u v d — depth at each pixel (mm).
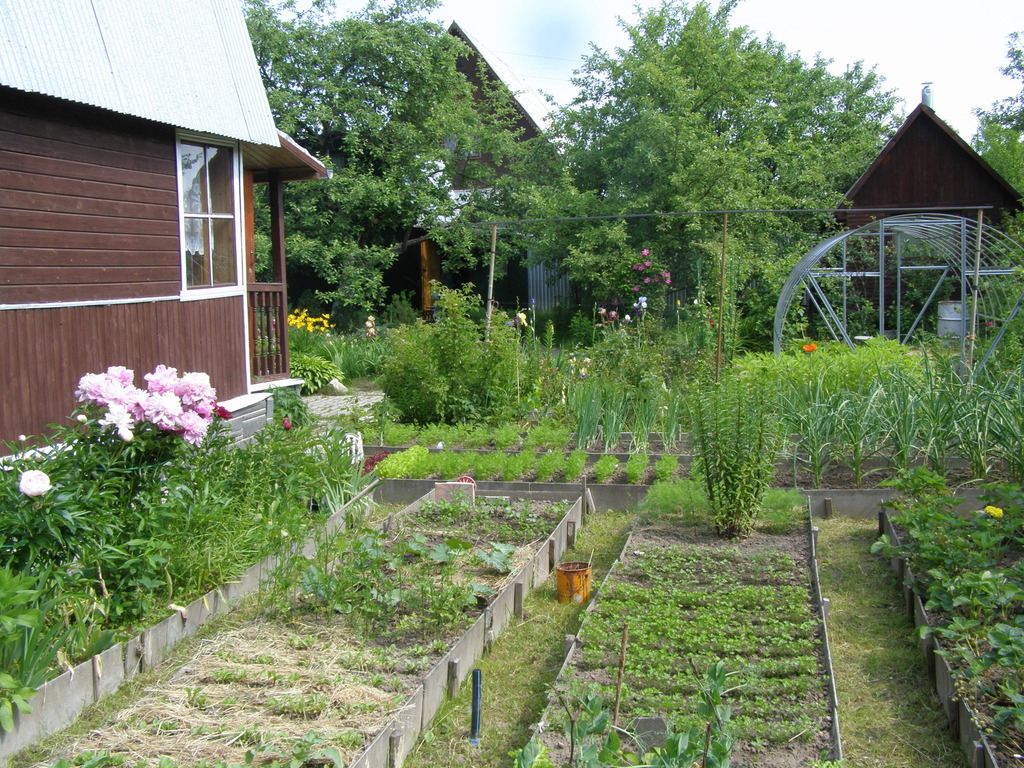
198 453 5199
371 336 15664
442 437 8453
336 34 19500
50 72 5586
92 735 3314
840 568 5305
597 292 17984
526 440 8422
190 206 7469
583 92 20000
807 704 3518
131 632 3998
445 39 20297
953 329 15039
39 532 3750
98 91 6012
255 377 9039
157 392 4793
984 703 3408
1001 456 6492
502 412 9109
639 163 17891
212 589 4562
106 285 6273
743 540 5707
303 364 13617
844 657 4191
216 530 4734
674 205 17359
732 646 3979
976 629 3924
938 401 6621
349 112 19266
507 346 9523
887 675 3996
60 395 5828
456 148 21156
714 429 5641
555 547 5582
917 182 18172
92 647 3744
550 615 4789
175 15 7199
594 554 5754
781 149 19969
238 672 3738
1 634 3227
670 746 2396
